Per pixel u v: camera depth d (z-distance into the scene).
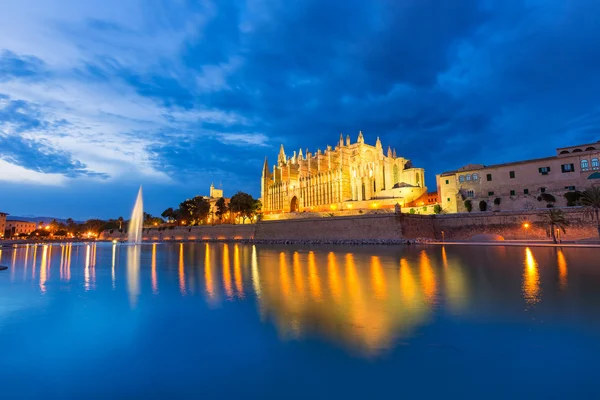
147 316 12.02
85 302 14.53
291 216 107.69
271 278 20.78
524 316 11.02
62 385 6.95
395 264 27.06
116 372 7.52
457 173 73.88
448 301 13.31
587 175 59.53
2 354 8.64
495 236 56.03
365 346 8.67
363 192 107.81
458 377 6.86
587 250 34.94
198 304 13.79
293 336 9.54
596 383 6.49
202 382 6.95
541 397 6.02
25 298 15.62
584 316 10.89
